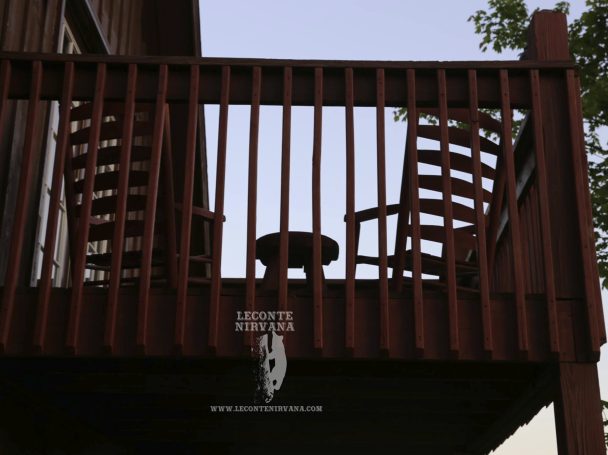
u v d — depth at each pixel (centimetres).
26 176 324
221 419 464
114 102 349
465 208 355
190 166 325
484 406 423
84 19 516
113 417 460
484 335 306
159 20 775
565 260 320
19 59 341
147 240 316
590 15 916
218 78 344
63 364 346
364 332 312
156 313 313
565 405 303
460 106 346
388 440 514
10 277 310
